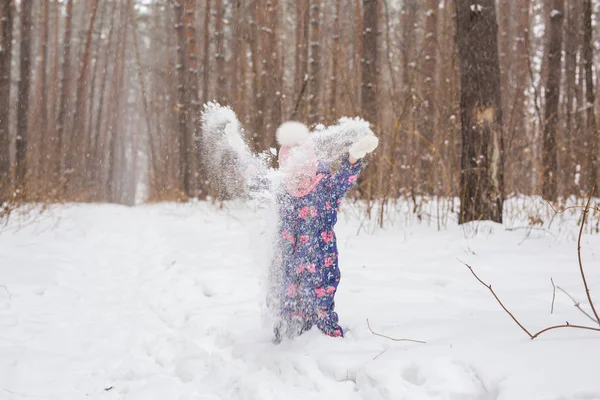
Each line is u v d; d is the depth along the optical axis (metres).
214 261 5.86
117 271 6.16
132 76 32.62
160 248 7.21
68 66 19.34
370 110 10.29
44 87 18.09
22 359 3.35
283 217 3.13
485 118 6.88
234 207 10.78
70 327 4.09
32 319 4.19
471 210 7.00
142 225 9.84
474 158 6.94
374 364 2.61
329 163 3.19
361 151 2.99
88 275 5.88
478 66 6.91
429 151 8.34
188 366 3.18
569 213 7.59
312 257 3.09
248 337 3.46
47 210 11.08
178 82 16.50
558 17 10.88
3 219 8.98
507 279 4.47
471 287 4.26
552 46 10.94
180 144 16.59
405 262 5.27
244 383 2.80
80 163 20.58
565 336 2.69
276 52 12.91
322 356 2.82
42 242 7.35
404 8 15.06
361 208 8.45
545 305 3.59
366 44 10.59
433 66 10.73
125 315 4.44
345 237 6.58
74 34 27.55
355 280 4.58
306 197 3.09
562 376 2.17
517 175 8.58
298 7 14.87
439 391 2.30
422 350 2.66
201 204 13.14
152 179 22.45
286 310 3.17
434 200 8.85
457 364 2.46
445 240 6.12
